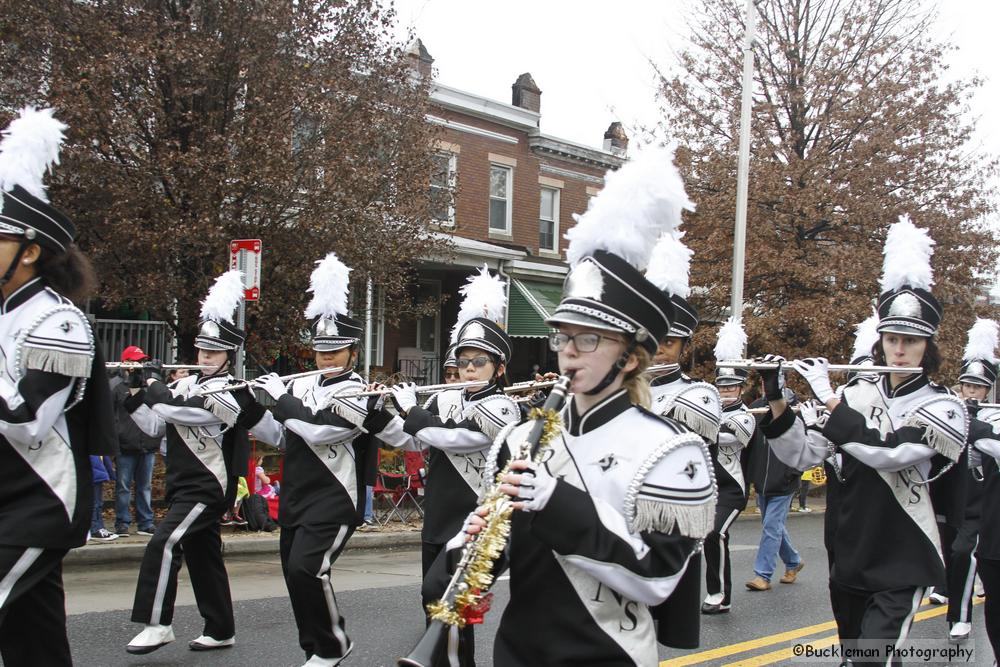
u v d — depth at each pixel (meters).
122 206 10.47
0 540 3.79
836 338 16.72
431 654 2.58
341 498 5.70
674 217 3.02
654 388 6.50
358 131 11.90
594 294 2.88
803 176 17.92
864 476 4.58
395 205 12.52
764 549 8.70
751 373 9.35
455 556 3.02
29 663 4.05
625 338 2.91
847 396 4.95
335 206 11.59
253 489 11.23
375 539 11.05
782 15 18.98
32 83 10.52
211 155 10.67
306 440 5.63
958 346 17.62
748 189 17.47
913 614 4.38
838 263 17.11
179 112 10.97
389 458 12.45
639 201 2.95
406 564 9.92
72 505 3.98
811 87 18.45
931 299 4.80
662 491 2.75
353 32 12.05
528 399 6.17
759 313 18.34
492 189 21.19
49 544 3.88
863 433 4.41
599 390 2.92
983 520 5.89
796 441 4.79
